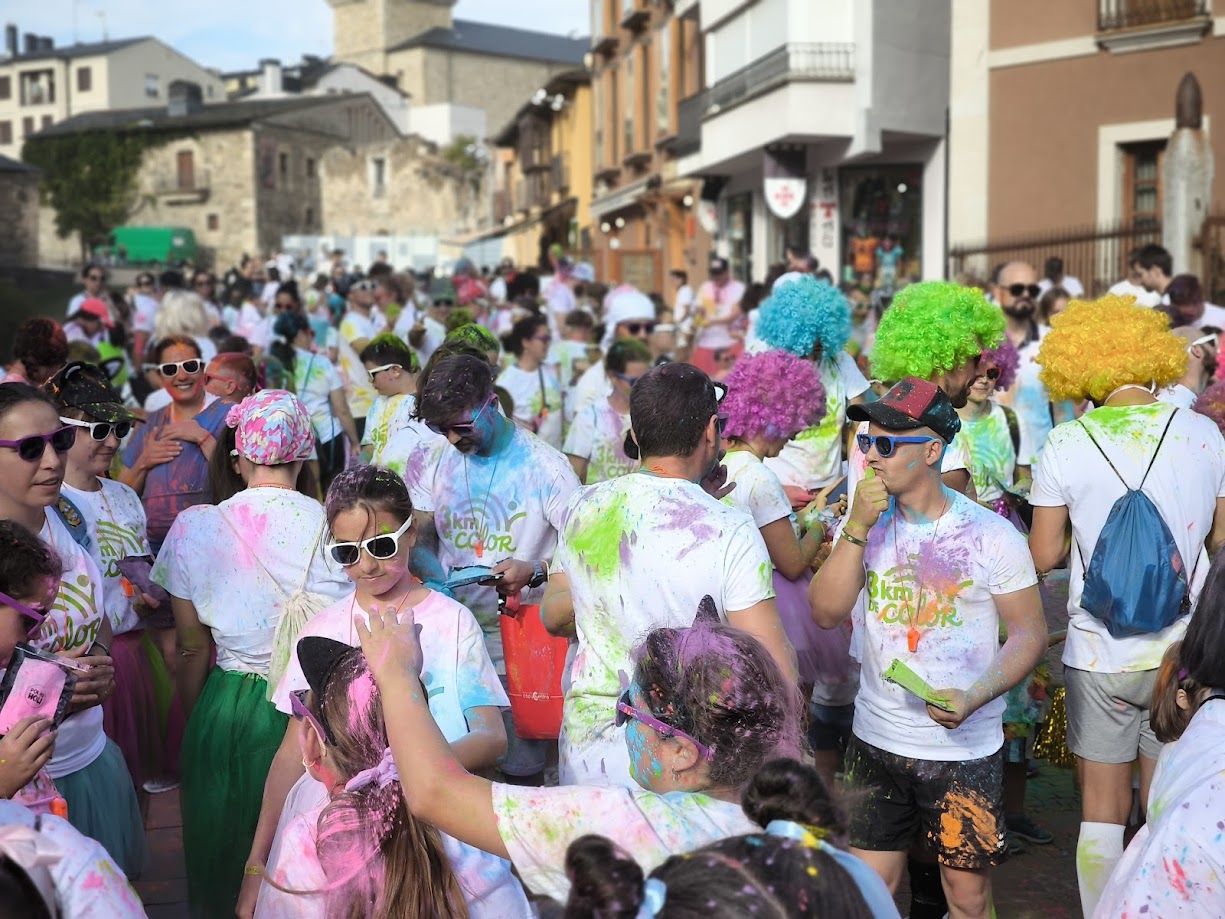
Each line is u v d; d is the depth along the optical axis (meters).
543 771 4.71
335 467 9.37
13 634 2.89
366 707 2.56
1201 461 3.91
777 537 4.25
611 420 6.85
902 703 3.58
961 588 3.50
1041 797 5.62
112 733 4.58
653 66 33.00
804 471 5.37
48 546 2.97
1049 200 19.08
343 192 74.00
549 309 17.50
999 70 19.44
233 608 3.98
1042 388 7.87
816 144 22.59
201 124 69.00
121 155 69.19
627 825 2.17
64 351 5.90
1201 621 2.55
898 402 3.47
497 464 4.27
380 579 3.28
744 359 4.49
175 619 4.18
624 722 2.34
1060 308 9.88
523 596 4.30
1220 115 17.41
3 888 1.83
